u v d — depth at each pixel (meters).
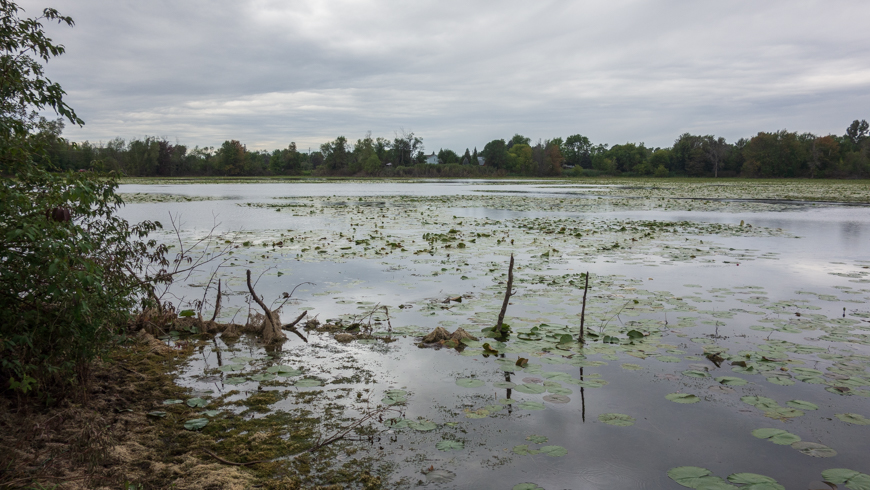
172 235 14.45
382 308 7.28
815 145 100.81
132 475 3.22
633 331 6.10
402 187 56.78
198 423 3.93
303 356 5.49
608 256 11.66
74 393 4.20
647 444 3.73
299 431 3.86
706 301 7.74
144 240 13.12
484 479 3.28
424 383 4.78
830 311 7.23
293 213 21.98
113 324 4.67
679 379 4.88
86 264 3.88
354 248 12.30
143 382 4.71
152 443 3.65
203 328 6.32
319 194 39.81
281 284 8.63
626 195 41.22
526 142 156.25
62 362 4.11
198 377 4.88
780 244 13.69
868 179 98.25
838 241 14.27
